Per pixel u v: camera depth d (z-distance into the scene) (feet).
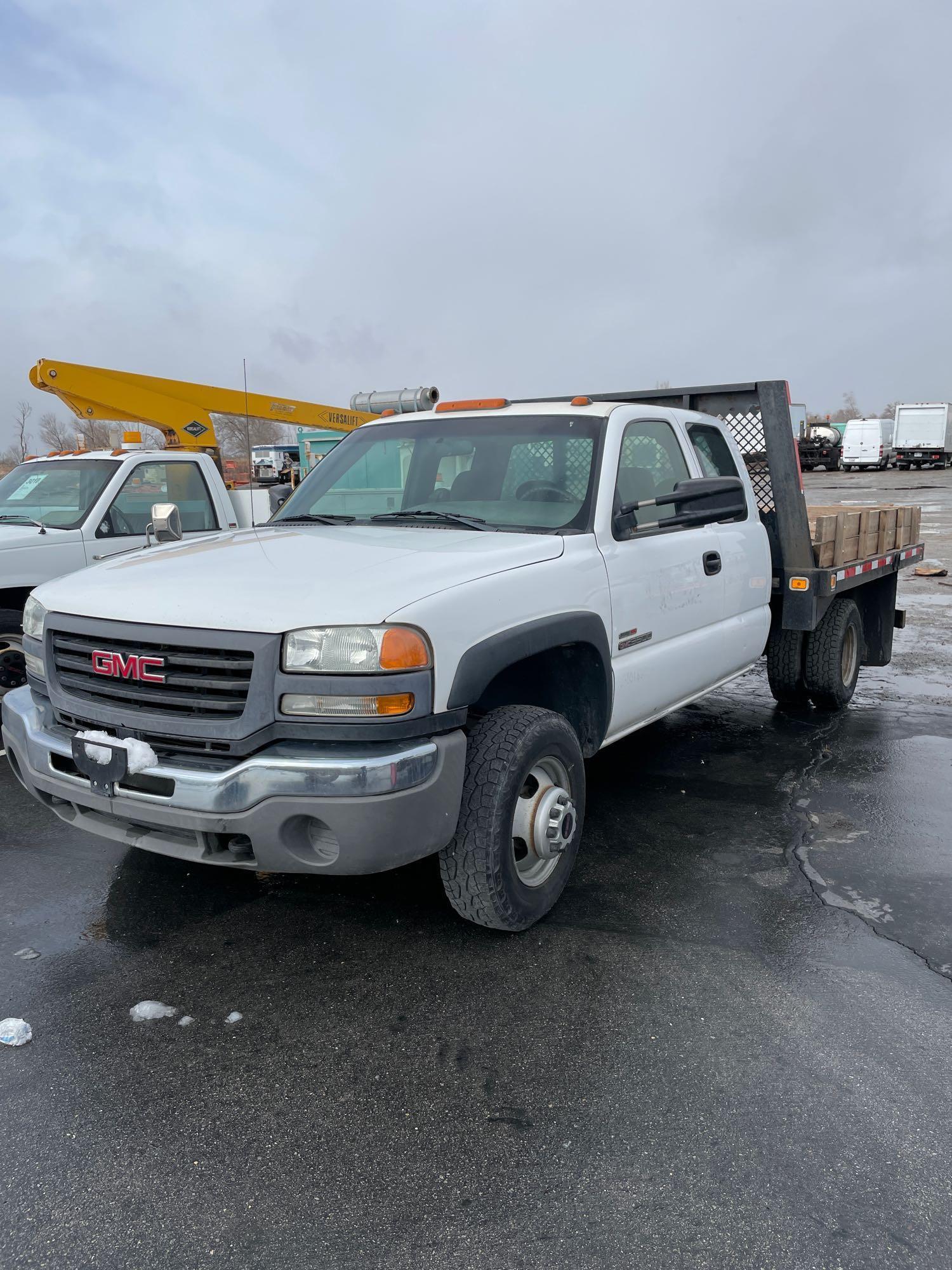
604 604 12.50
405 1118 8.06
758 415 18.63
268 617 9.35
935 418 144.77
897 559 22.93
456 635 9.81
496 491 13.62
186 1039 9.20
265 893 12.36
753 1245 6.70
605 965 10.52
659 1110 8.13
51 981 10.25
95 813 10.95
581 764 11.73
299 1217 6.98
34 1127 7.96
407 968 10.47
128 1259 6.61
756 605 17.75
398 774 9.25
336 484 14.89
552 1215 6.99
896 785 16.55
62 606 10.69
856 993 9.95
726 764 17.78
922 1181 7.29
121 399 30.73
